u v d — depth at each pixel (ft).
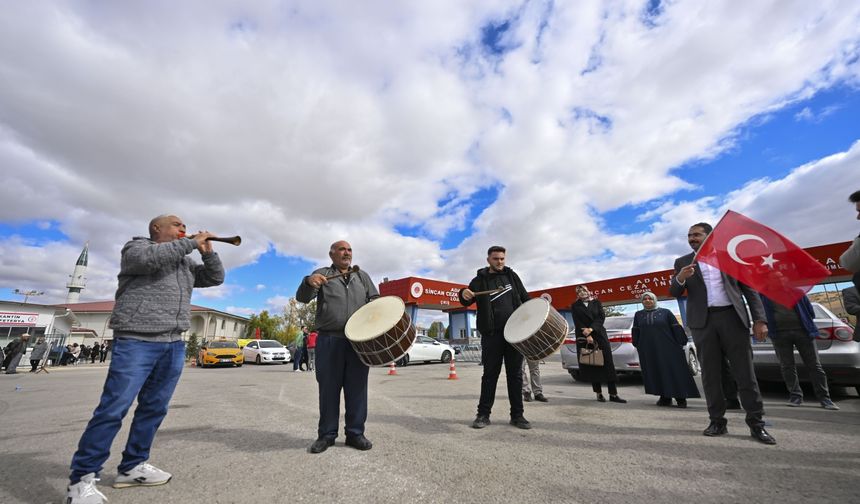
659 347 18.51
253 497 7.97
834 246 58.29
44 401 23.73
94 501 7.69
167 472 9.44
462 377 34.45
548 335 13.15
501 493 7.93
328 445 11.31
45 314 89.25
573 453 10.55
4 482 9.05
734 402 17.38
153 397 9.14
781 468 9.05
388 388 26.35
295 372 48.88
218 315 156.15
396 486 8.39
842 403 18.43
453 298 102.12
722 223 12.62
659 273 78.89
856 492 7.61
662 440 11.73
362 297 12.82
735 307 11.89
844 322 19.77
